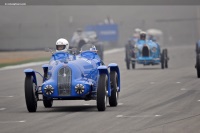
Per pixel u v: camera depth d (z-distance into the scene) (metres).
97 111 42.81
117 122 36.53
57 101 51.03
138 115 39.78
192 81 68.62
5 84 73.19
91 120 37.78
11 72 97.38
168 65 105.75
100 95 42.34
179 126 34.00
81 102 50.00
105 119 38.12
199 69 72.75
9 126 36.16
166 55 96.25
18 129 34.72
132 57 98.56
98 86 42.53
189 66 100.88
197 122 35.38
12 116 41.25
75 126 35.25
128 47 97.25
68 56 45.81
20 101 52.66
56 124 36.38
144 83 67.88
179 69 92.94
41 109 45.41
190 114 39.38
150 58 94.50
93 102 49.88
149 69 95.31
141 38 96.69
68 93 42.75
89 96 43.97
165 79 73.06
